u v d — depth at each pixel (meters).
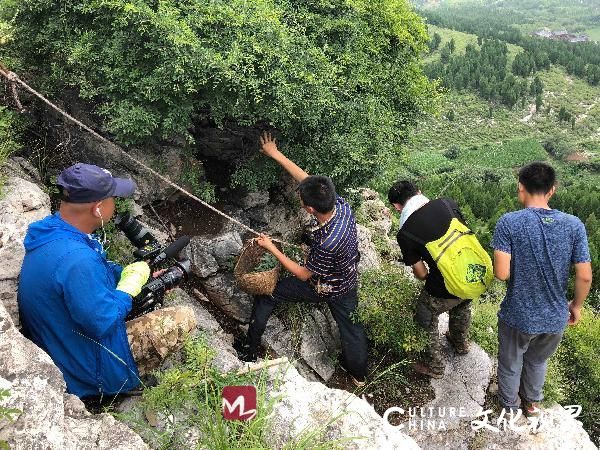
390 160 4.89
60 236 2.60
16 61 4.23
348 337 4.36
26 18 4.22
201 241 4.70
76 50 3.87
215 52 3.96
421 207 4.03
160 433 2.87
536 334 3.80
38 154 4.38
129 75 3.93
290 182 5.28
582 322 7.08
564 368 6.21
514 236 3.67
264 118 4.49
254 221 5.09
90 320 2.56
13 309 3.01
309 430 3.09
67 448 2.30
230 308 4.69
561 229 3.63
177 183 4.78
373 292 4.69
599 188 47.16
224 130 4.87
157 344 3.04
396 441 3.23
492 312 5.85
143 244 3.55
